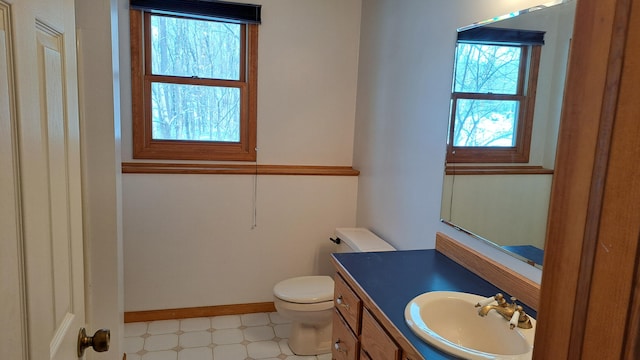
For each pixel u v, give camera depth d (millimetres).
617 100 399
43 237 676
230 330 2686
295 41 2848
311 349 2424
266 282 2955
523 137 1387
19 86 582
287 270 2982
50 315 710
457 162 1758
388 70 2461
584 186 441
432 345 1065
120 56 2568
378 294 1381
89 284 1836
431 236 1971
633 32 382
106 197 1826
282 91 2875
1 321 533
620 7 393
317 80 2926
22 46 592
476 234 1625
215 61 2777
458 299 1344
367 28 2795
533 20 1357
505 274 1427
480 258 1564
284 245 2951
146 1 2539
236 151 2871
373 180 2686
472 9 1677
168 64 2703
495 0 1541
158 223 2697
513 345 1142
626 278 396
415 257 1775
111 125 1796
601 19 417
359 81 2941
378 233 2604
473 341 1284
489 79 1563
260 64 2809
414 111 2137
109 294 1874
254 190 2840
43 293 674
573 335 461
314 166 3012
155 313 2777
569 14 1215
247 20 2715
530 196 1354
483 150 1590
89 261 1833
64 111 794
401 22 2295
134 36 2576
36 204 644
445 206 1848
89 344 905
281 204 2904
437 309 1320
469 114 1682
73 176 851
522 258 1383
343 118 3016
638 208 382
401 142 2283
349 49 2951
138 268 2707
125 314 2727
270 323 2797
